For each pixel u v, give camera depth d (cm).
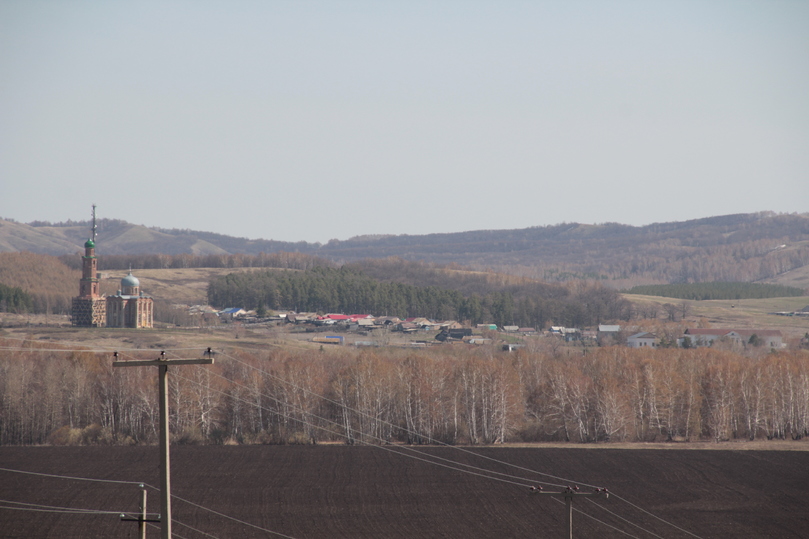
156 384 16725
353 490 12400
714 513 11388
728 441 17150
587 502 11875
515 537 10150
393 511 11281
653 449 15725
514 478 13300
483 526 10600
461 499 11925
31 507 11512
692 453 15312
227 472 13562
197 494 12194
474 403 17212
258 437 16562
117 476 13338
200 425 16775
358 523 10706
